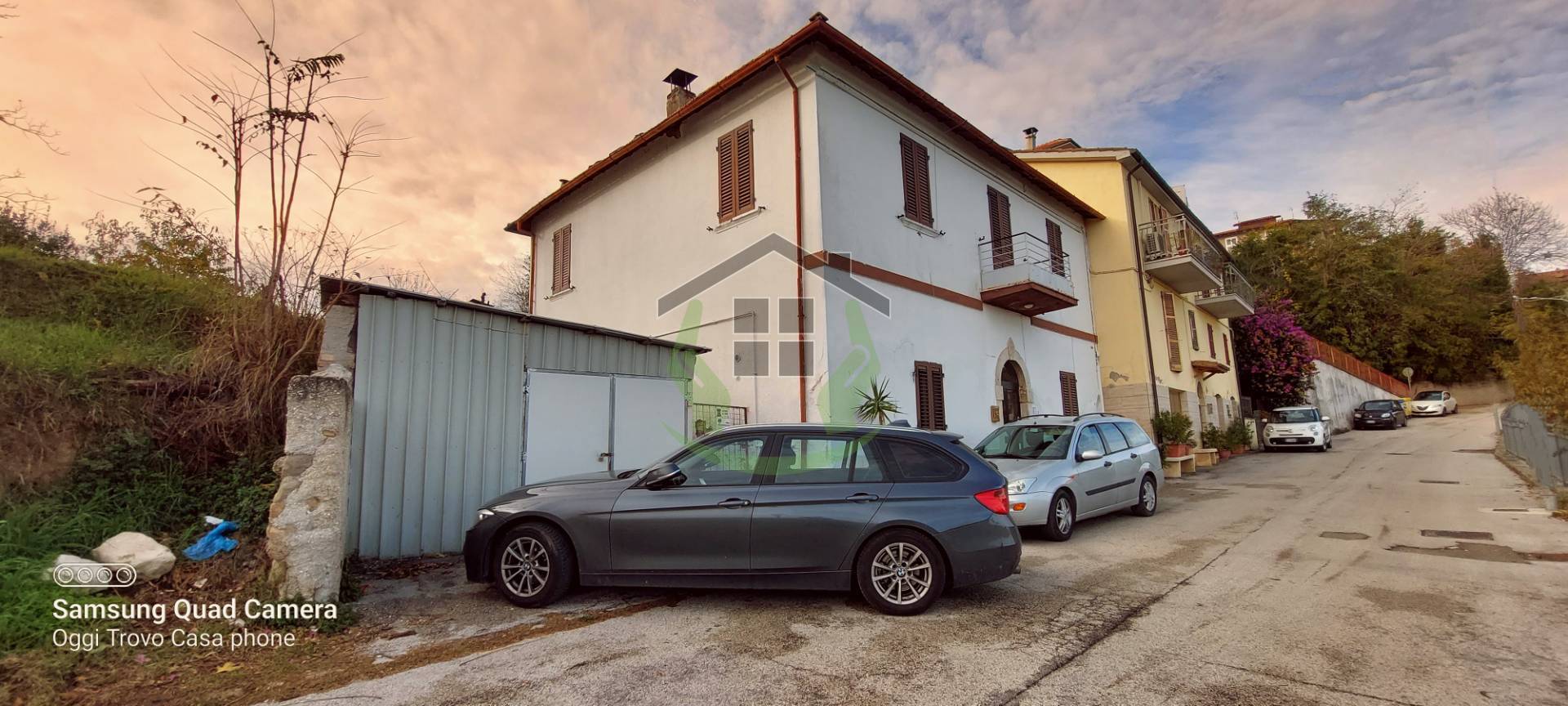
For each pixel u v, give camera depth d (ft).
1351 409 110.83
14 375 16.47
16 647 11.23
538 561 16.44
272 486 17.34
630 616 15.58
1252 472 52.26
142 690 11.14
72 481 15.79
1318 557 21.74
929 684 11.51
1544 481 36.09
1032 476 25.95
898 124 39.52
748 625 14.88
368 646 13.61
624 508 16.26
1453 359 131.54
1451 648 13.04
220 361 19.54
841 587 15.74
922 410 37.40
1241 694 11.00
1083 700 10.79
